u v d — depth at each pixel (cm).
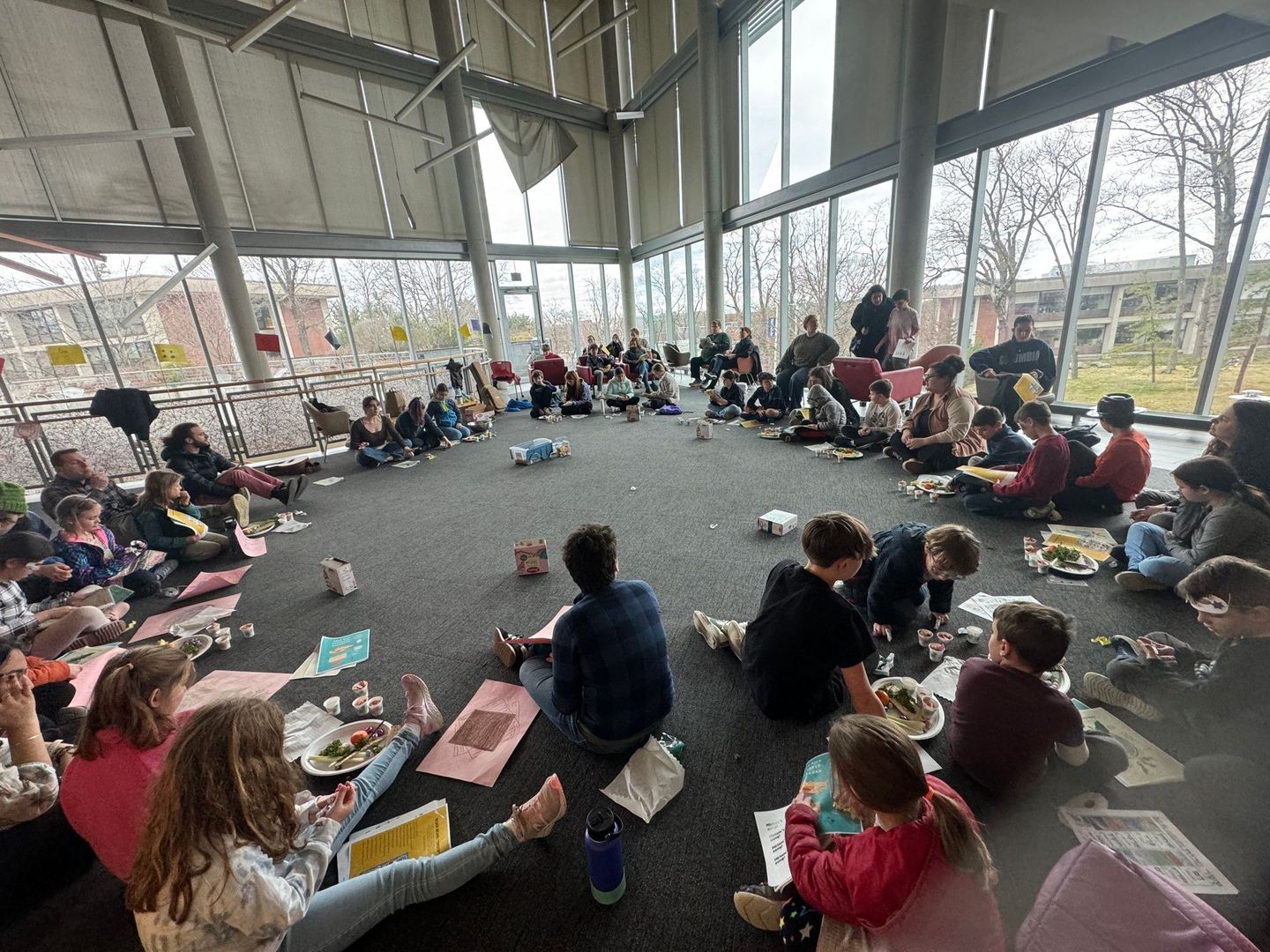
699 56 852
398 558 326
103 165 662
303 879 101
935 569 179
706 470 456
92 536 286
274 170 799
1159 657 157
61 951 120
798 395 673
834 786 100
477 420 692
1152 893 81
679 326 1171
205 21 711
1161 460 373
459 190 961
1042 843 123
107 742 102
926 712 163
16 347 675
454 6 912
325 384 652
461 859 123
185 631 251
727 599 250
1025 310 537
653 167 1101
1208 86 379
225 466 461
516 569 298
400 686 205
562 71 1058
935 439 396
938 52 525
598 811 121
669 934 116
